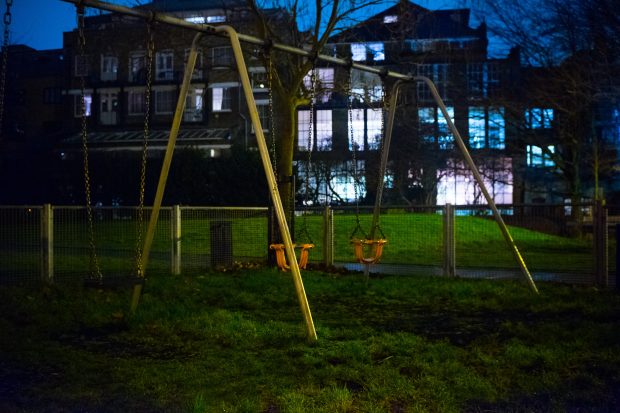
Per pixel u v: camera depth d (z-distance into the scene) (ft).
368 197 110.42
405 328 23.81
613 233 58.44
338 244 58.75
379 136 123.85
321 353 19.33
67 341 21.74
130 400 14.84
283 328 23.06
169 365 18.08
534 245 57.26
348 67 34.58
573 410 14.17
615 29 63.52
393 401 14.89
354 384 16.25
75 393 15.38
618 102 69.05
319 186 112.78
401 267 46.98
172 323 24.40
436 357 18.90
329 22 48.37
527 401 14.97
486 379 16.69
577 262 48.88
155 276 39.40
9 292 30.73
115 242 53.47
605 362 18.38
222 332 22.59
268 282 36.52
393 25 58.49
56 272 38.19
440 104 35.63
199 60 95.35
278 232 44.50
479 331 23.32
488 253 55.11
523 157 92.17
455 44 107.24
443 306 29.45
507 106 86.22
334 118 143.13
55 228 42.04
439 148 99.45
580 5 67.77
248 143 144.36
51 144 154.40
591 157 83.76
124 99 160.76
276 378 16.58
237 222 49.85
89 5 23.47
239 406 14.08
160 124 158.40
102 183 107.45
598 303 29.55
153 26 25.88
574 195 86.79
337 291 34.06
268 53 29.30
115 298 30.68
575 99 75.77
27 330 23.17
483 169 94.32
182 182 103.04
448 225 41.32
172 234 41.45
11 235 35.65
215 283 36.32
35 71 179.83
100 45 158.81
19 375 17.20
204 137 145.89
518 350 19.54
